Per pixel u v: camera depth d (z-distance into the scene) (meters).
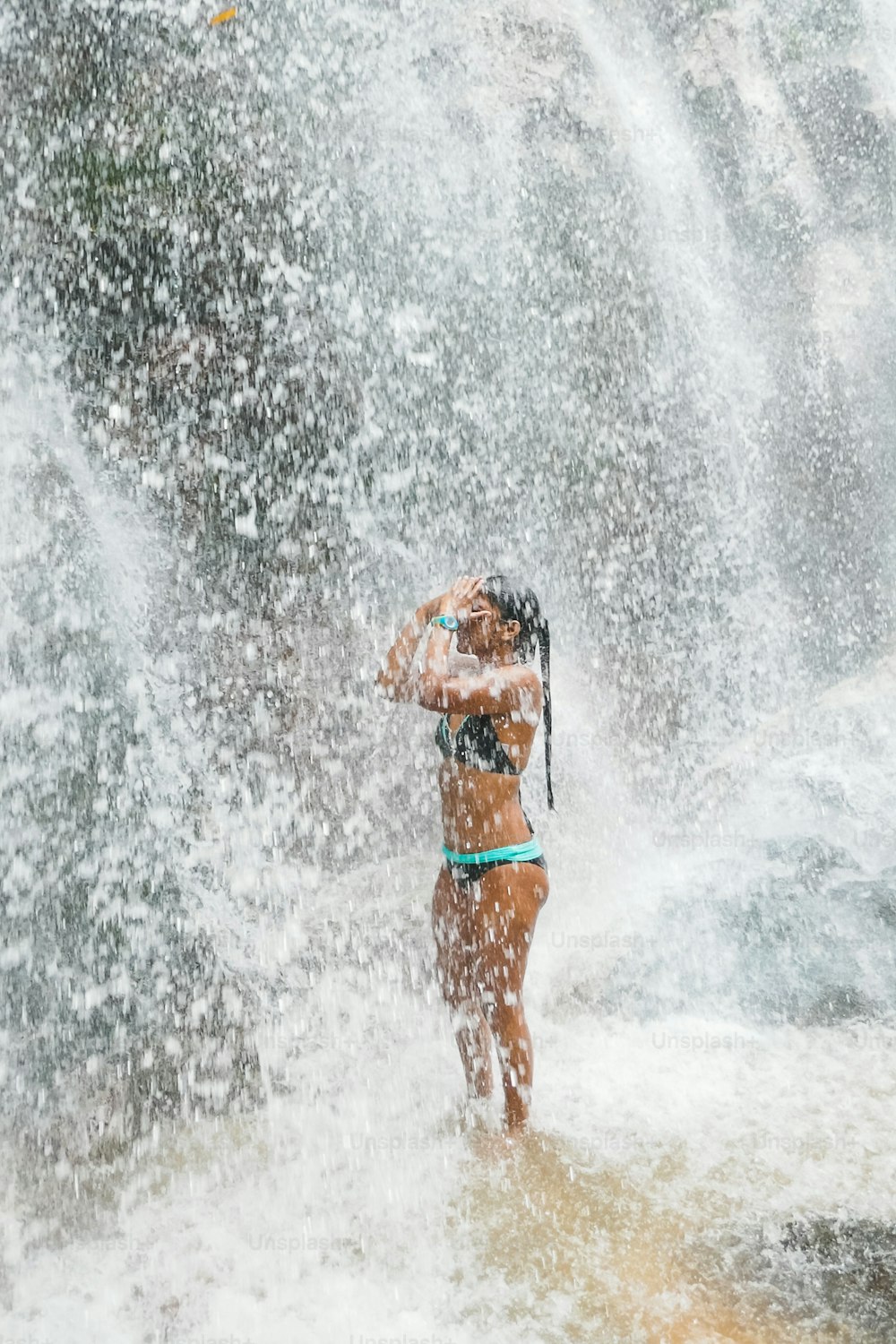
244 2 6.21
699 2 8.73
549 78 7.73
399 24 7.18
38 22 5.53
